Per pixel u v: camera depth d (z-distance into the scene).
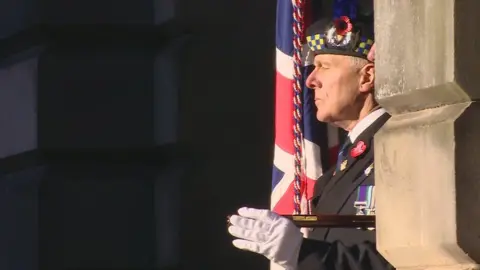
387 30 9.95
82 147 15.92
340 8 13.69
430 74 9.32
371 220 11.94
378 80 10.11
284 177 14.65
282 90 14.73
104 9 15.97
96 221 15.90
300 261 11.70
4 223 16.14
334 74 13.17
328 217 11.91
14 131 16.16
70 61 16.02
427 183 9.38
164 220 15.95
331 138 14.70
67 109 15.96
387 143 10.01
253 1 16.33
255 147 16.27
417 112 9.77
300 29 14.46
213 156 16.12
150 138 15.97
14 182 16.16
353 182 13.03
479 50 9.08
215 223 16.06
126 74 16.00
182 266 15.88
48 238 15.90
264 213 11.86
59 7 15.98
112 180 15.98
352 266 11.66
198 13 16.12
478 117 9.14
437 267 9.47
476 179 9.09
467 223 9.04
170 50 16.11
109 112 15.97
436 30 9.23
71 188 15.93
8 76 16.27
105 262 15.87
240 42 16.27
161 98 16.05
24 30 16.12
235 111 16.22
